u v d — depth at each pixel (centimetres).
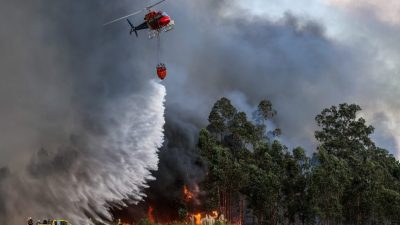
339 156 14462
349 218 12500
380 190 12231
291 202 11731
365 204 12225
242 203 11969
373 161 13800
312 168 11925
